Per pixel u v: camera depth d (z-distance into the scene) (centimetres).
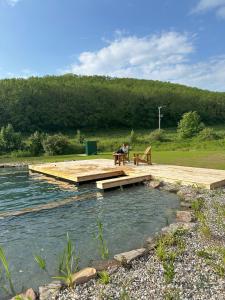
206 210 652
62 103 4894
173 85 7644
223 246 447
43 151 2397
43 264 411
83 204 785
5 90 4434
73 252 479
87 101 5238
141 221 628
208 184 841
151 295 324
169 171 1095
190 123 3434
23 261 454
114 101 5578
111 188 945
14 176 1308
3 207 779
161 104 5881
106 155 2077
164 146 2656
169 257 418
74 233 571
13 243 529
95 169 1203
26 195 916
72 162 1521
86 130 4850
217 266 377
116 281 362
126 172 1122
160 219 636
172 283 346
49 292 347
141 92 6116
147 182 998
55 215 695
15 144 2395
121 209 725
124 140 2888
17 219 670
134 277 369
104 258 450
